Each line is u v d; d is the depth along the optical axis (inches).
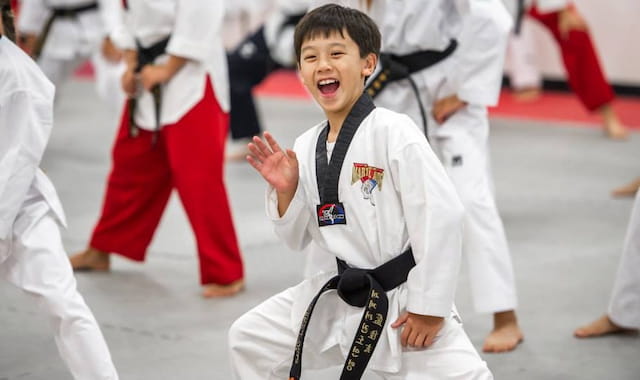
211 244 260.8
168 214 355.9
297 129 512.1
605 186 389.7
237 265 264.4
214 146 256.4
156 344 228.2
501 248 219.1
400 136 154.3
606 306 253.0
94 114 562.3
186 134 254.7
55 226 173.6
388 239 157.3
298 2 447.8
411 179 152.4
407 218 153.6
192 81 254.5
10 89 166.1
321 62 155.0
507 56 625.6
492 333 224.8
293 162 159.6
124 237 279.6
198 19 248.8
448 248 151.2
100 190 390.6
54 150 465.1
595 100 483.2
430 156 153.6
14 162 165.3
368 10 215.6
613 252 303.0
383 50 219.1
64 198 376.5
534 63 593.0
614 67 594.2
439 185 151.9
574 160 436.5
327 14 155.7
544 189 386.9
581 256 299.0
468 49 216.8
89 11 409.7
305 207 164.1
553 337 230.2
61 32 408.2
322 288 159.6
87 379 167.6
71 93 632.4
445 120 225.9
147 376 208.7
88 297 263.1
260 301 259.0
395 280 157.3
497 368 211.0
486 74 217.8
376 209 157.1
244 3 513.7
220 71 260.5
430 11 214.2
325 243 166.4
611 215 347.6
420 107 218.8
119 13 275.6
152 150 269.3
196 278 281.4
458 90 219.0
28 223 169.6
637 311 221.9
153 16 253.3
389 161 154.6
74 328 166.7
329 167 159.3
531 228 331.6
